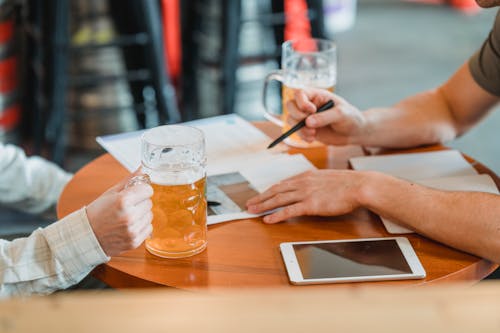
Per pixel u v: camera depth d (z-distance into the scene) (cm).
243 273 97
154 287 96
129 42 275
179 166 96
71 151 297
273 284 94
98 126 290
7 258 100
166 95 291
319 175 116
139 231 96
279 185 117
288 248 102
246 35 302
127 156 135
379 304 32
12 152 145
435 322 31
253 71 309
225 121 154
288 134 132
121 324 31
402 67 438
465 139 334
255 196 119
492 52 141
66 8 260
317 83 140
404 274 95
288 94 141
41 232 102
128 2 274
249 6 297
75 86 283
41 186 146
